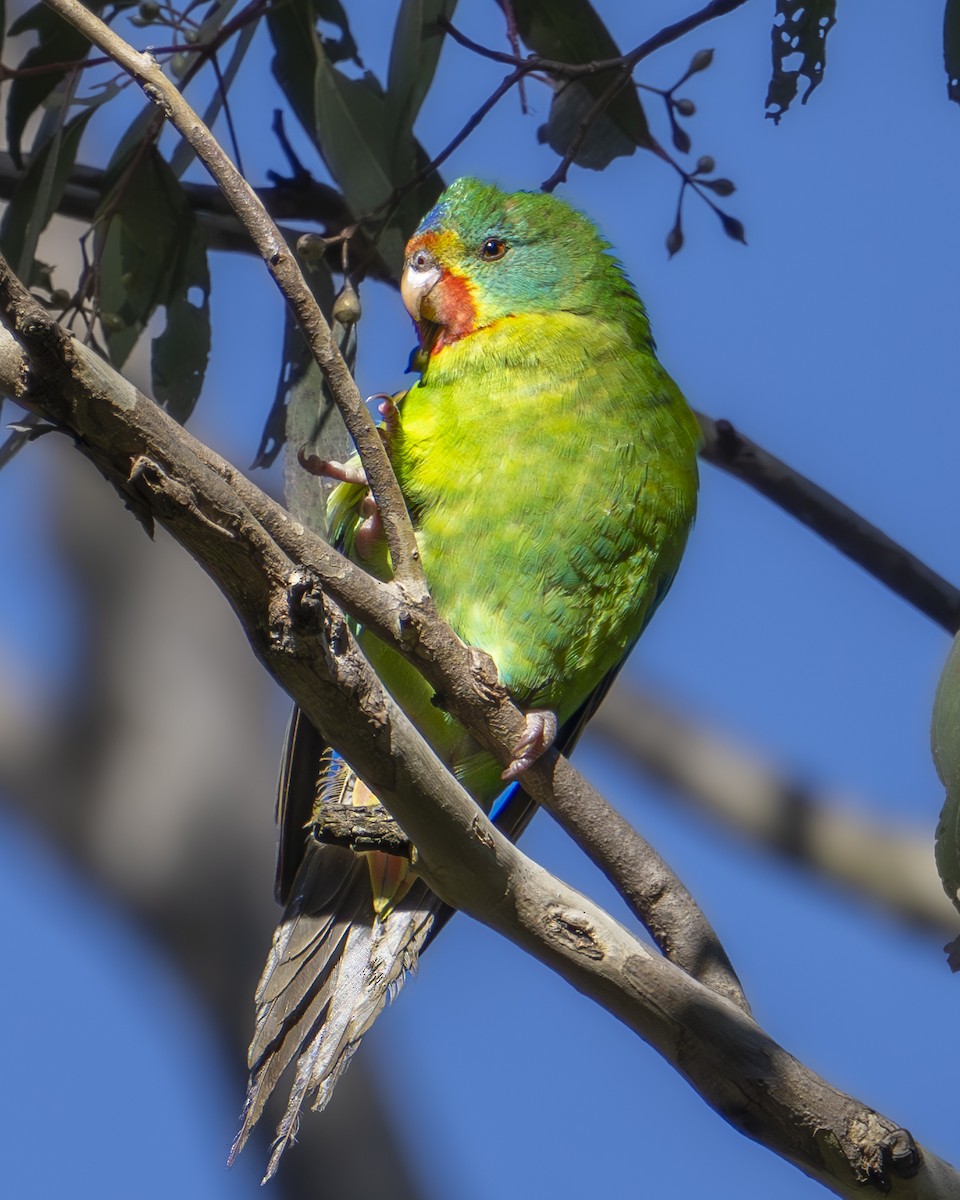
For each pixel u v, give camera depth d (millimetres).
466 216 9297
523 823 8805
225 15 8188
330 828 7312
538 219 9281
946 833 5754
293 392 7938
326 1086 7285
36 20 8500
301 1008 7473
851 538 9164
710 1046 5992
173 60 8547
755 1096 5957
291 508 7855
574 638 8844
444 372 9047
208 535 5398
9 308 5160
